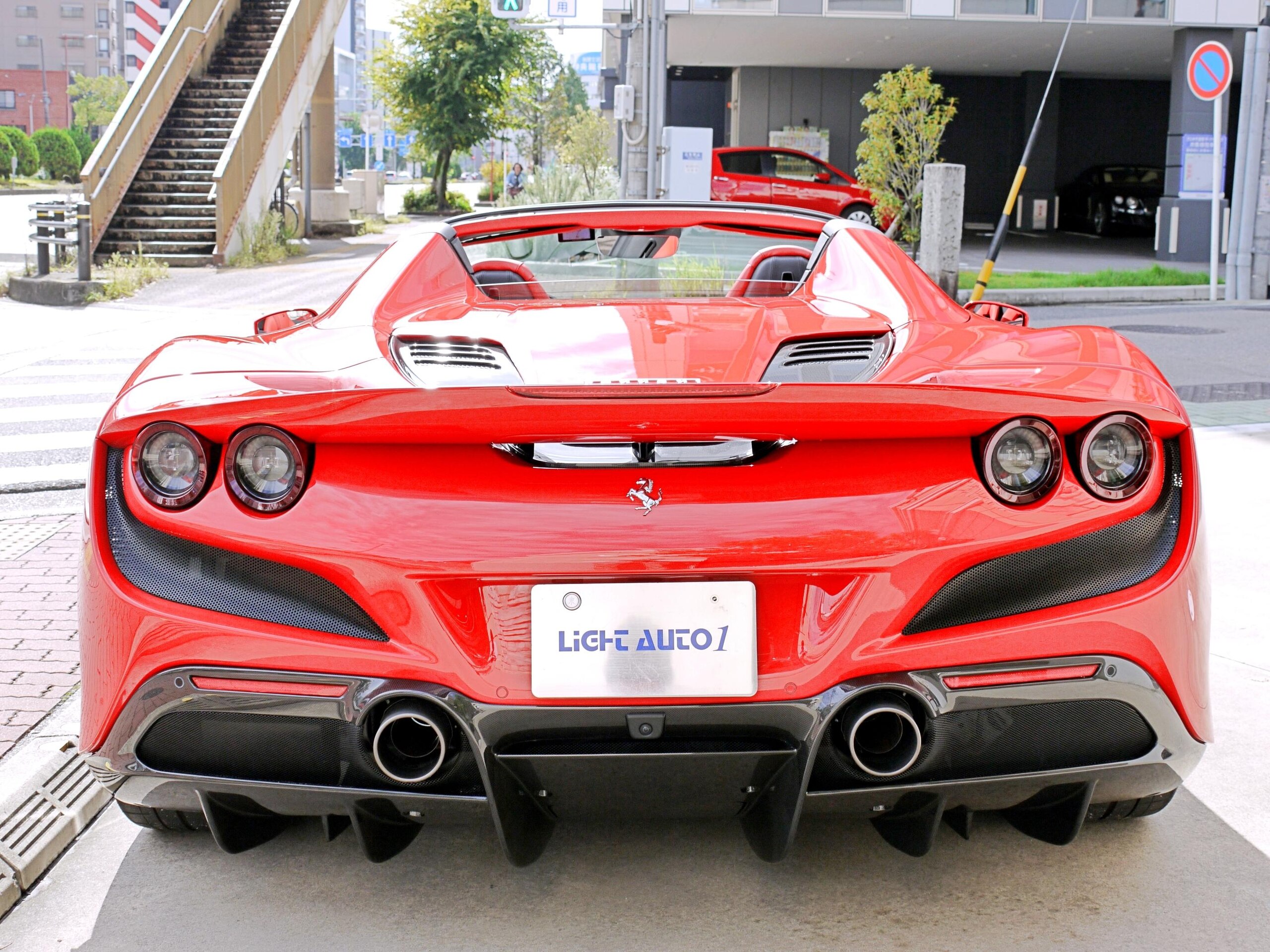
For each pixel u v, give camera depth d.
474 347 2.37
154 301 13.83
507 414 1.82
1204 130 20.47
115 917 2.26
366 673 1.92
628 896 2.29
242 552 1.97
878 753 1.98
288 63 20.48
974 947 2.11
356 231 25.16
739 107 28.78
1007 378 2.06
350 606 1.96
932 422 1.88
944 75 31.48
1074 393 1.99
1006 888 2.32
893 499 1.93
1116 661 1.97
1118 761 2.04
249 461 1.97
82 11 145.62
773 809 2.00
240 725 2.00
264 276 16.28
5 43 145.62
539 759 1.92
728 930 2.17
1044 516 1.96
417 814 2.02
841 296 2.75
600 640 1.90
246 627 1.96
